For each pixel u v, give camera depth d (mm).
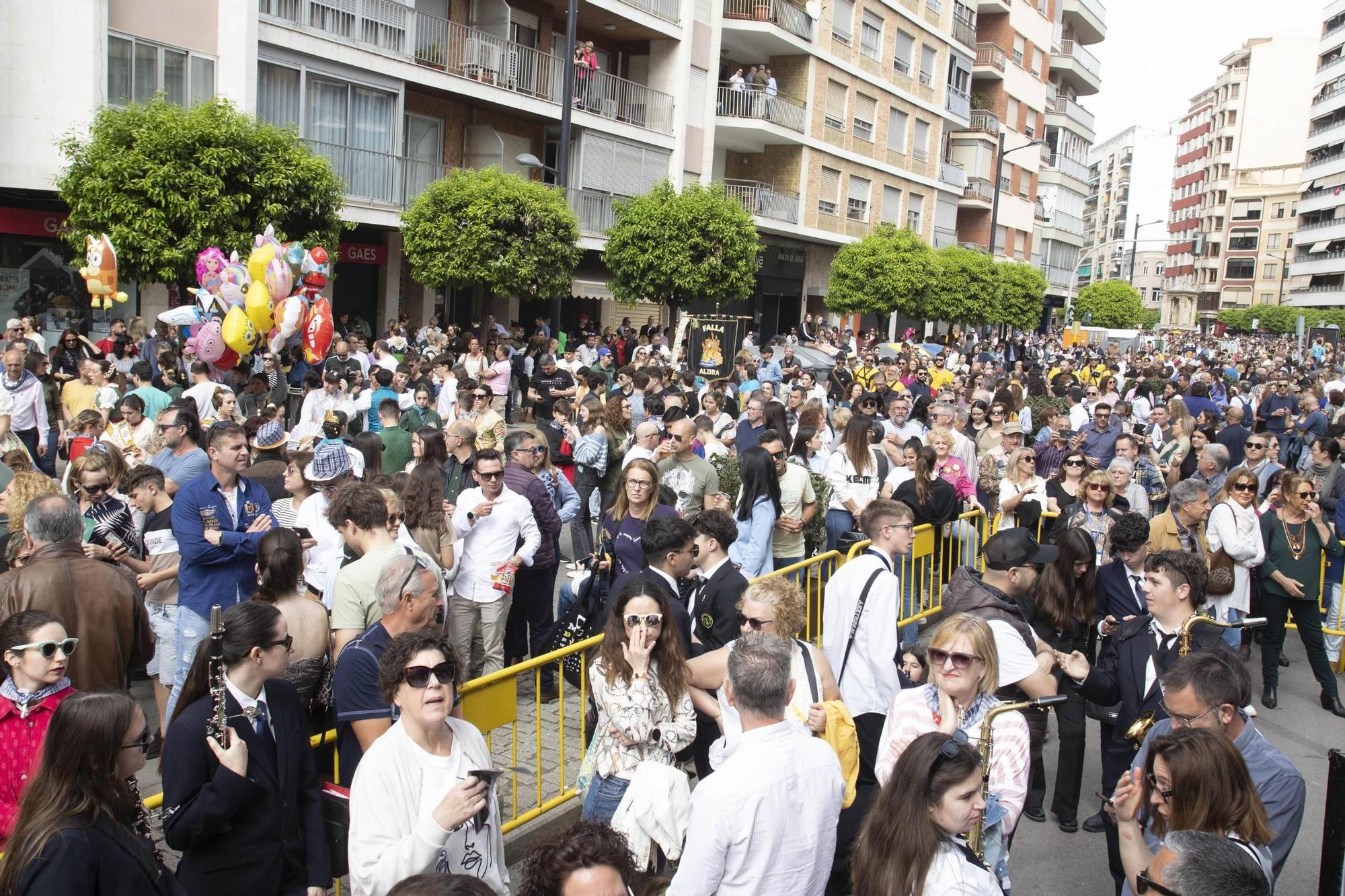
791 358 22500
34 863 2883
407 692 3543
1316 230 99875
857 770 4477
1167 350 61781
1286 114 113375
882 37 39375
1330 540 8234
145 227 14789
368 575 5031
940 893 2977
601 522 6898
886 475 9219
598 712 4613
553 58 26031
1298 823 3891
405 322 22062
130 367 13508
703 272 24141
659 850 4203
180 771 3480
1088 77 63062
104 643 5059
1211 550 7711
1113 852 4848
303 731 3832
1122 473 8945
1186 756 3369
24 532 5574
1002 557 5215
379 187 22219
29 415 10953
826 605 5402
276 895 3639
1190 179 131250
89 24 16953
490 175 20516
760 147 35844
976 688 3941
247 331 12227
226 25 18812
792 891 3414
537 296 21109
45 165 17188
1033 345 49188
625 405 10016
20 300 18047
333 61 20766
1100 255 156750
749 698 3484
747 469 7324
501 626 6809
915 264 34406
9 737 3746
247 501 6051
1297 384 24672
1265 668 7996
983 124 48844
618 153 28359
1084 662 4914
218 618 3582
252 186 15773
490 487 6637
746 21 32281
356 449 8055
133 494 6305
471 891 2453
